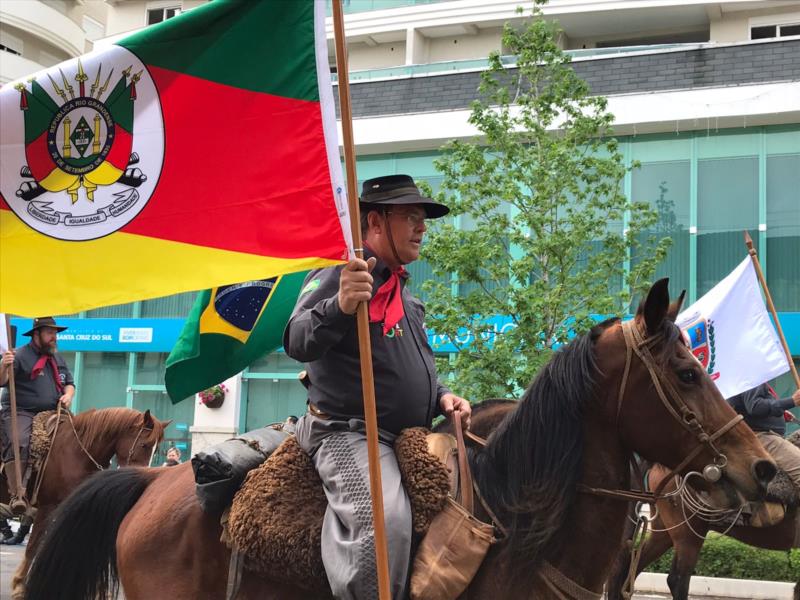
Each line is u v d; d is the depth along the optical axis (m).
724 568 10.82
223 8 3.40
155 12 28.25
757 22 22.08
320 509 3.45
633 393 3.29
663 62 18.47
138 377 21.98
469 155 12.11
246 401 20.67
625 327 3.38
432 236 11.77
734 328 7.52
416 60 24.30
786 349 7.29
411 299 3.77
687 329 7.69
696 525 6.89
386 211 3.61
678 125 17.80
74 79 3.51
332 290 3.42
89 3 35.75
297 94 3.36
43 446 7.98
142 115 3.46
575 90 12.59
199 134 3.42
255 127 3.39
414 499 3.31
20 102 3.53
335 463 3.38
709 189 17.70
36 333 8.41
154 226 3.41
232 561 3.51
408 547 3.24
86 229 3.44
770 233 17.27
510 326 12.45
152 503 3.88
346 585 3.16
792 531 6.90
